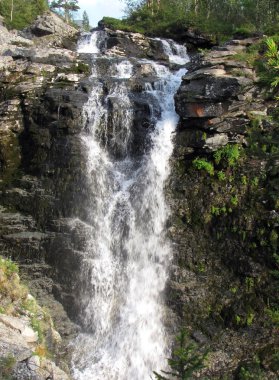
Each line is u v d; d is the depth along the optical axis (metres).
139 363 12.55
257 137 8.64
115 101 15.82
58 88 16.41
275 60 6.77
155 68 20.17
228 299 12.78
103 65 19.55
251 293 12.66
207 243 13.66
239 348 12.02
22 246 13.42
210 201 13.95
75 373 11.73
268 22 30.02
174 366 6.59
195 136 14.58
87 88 16.45
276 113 8.54
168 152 15.05
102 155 15.35
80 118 15.20
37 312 11.46
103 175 14.96
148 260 13.98
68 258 13.35
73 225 13.72
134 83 17.17
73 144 14.80
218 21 33.25
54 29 30.09
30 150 15.44
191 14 33.88
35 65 17.23
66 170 14.55
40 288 12.99
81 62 19.05
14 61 17.91
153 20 36.91
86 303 13.23
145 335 12.88
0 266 11.78
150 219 14.45
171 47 28.52
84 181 14.47
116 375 12.09
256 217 13.20
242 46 16.72
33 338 9.98
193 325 12.74
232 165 14.09
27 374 8.29
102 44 28.84
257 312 12.43
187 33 30.64
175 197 14.44
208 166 14.27
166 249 13.89
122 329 13.14
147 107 15.98
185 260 13.61
